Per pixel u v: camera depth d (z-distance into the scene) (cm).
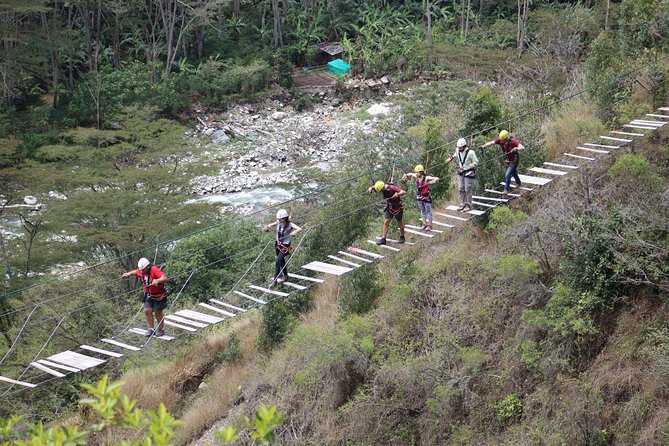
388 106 5881
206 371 2497
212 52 6631
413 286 2141
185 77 6109
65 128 5241
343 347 2005
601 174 2159
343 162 3306
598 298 1770
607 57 2734
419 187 1812
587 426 1605
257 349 2427
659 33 2716
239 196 4550
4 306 2952
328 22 7244
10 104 5606
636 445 1559
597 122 2406
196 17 5959
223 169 4959
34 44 5050
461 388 1838
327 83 6419
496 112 2498
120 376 2512
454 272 2144
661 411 1564
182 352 2556
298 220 3009
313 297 2486
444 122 2895
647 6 2747
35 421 2322
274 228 3070
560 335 1780
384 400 1898
